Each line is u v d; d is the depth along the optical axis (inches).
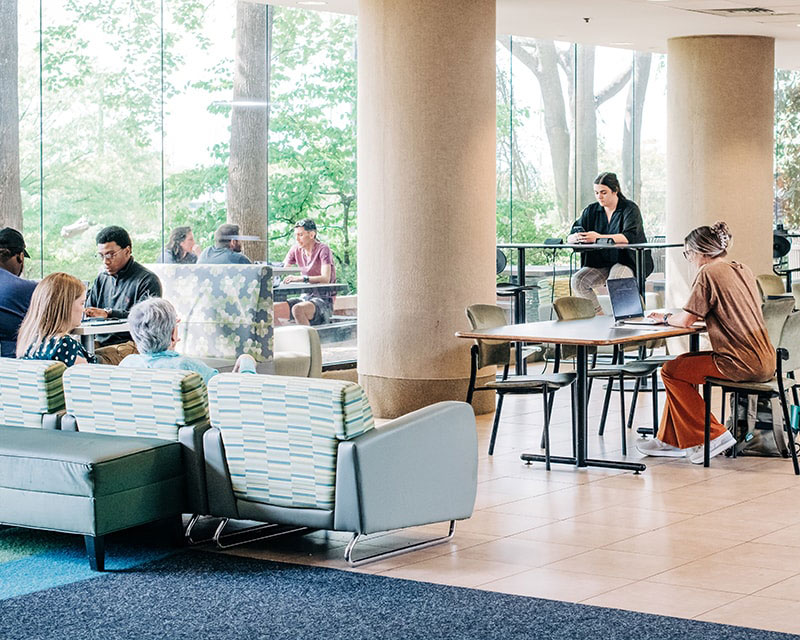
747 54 483.8
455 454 235.0
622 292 337.4
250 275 374.3
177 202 415.8
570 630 186.2
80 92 391.5
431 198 373.4
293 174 443.8
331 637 185.0
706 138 483.8
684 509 265.7
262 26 433.4
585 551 231.8
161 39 409.1
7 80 375.6
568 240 447.5
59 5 385.7
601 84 580.1
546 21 448.8
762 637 181.8
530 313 547.5
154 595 206.8
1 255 329.4
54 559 230.4
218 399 225.8
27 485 221.1
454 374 380.2
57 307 259.6
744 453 326.3
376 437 219.8
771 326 314.0
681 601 200.4
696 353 320.5
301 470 221.5
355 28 460.1
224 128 425.7
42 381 241.4
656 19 442.6
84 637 186.2
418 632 186.4
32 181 382.0
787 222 681.6
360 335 390.3
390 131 375.6
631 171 594.6
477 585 210.4
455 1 370.9
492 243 385.7
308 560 227.1
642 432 357.4
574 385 320.5
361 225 387.5
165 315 248.5
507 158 544.7
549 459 309.4
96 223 397.4
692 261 319.3
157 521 250.5
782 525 251.8
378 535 244.8
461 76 373.1
